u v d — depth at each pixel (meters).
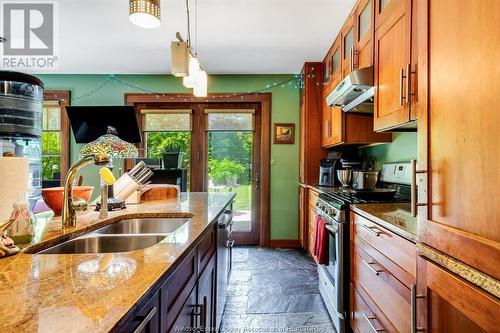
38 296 0.60
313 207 3.14
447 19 0.92
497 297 0.71
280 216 4.07
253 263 3.35
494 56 0.72
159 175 3.38
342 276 1.92
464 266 0.83
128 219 1.69
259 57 3.42
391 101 1.70
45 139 4.10
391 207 1.77
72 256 0.88
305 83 3.62
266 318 2.15
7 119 1.83
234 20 2.56
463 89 0.84
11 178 1.05
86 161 1.31
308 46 3.11
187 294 1.09
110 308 0.56
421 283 1.05
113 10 2.39
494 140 0.72
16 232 1.01
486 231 0.75
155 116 4.16
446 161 0.92
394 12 1.66
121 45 3.08
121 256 0.88
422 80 1.06
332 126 3.09
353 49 2.28
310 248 3.38
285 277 2.92
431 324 0.99
